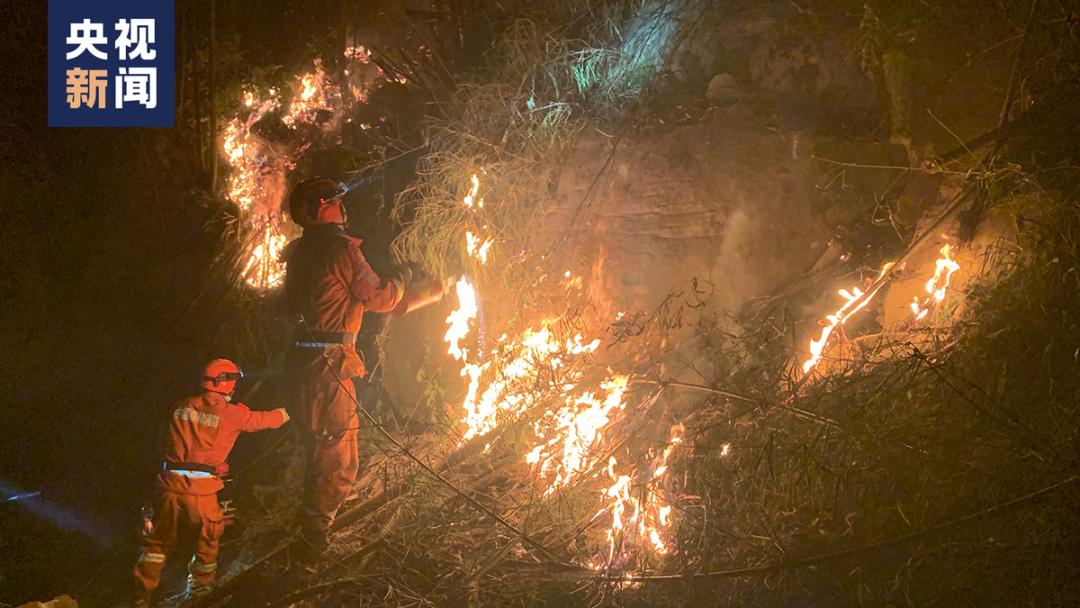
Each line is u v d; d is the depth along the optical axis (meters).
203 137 13.27
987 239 5.39
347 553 5.30
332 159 9.67
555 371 5.91
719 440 5.11
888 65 6.15
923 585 4.01
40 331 9.03
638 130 6.68
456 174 6.81
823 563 4.16
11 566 5.65
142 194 11.47
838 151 6.14
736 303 6.05
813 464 4.51
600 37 7.53
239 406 5.37
